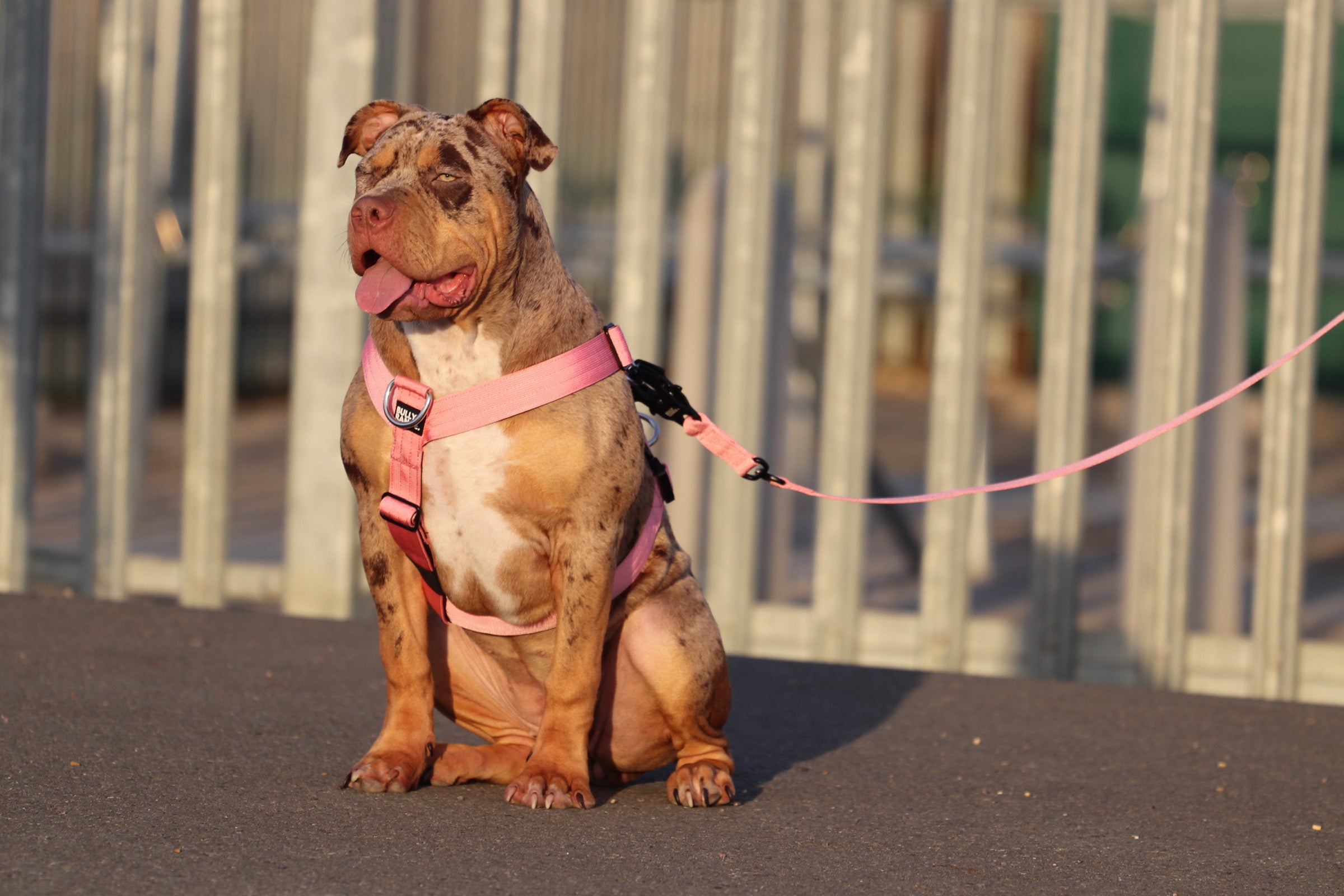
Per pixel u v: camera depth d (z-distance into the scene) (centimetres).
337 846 405
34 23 895
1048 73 3266
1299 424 798
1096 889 404
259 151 2377
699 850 420
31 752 488
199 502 893
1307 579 1499
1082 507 818
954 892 395
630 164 843
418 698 470
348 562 862
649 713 478
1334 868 435
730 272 841
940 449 824
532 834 424
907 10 3278
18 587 907
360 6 846
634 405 462
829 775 524
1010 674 825
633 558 465
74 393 2314
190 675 623
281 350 2678
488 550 451
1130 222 3244
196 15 2073
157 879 372
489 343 439
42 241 914
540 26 844
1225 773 550
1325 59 791
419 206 415
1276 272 801
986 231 819
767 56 833
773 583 1011
